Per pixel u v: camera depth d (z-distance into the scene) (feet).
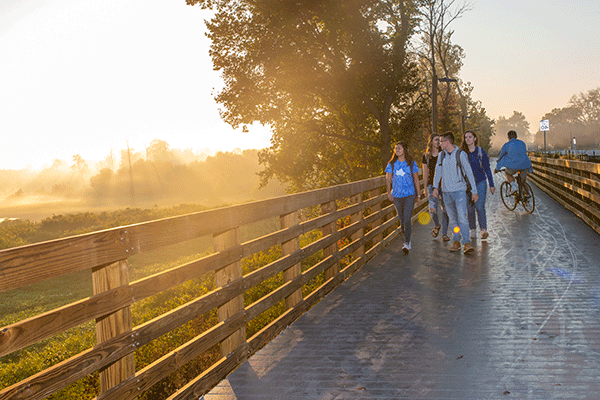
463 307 18.75
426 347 15.06
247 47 89.86
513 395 11.75
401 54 93.71
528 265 24.80
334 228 23.80
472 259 27.07
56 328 8.74
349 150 104.99
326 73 92.27
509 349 14.51
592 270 23.13
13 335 7.97
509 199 48.39
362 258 27.37
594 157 132.98
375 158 104.83
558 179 53.11
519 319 17.02
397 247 32.32
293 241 19.25
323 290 21.53
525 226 37.11
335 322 17.93
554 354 13.98
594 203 35.04
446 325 16.89
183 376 25.25
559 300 18.90
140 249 10.98
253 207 16.17
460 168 28.04
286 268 18.22
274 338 16.61
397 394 12.14
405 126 103.81
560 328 15.97
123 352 10.26
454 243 29.30
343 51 91.20
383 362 14.12
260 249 16.48
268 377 13.56
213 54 89.92
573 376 12.57
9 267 7.99
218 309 14.39
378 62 88.99
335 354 14.92
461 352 14.49
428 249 30.86
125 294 10.40
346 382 12.98
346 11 86.22
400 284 22.71
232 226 14.85
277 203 17.85
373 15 93.76
